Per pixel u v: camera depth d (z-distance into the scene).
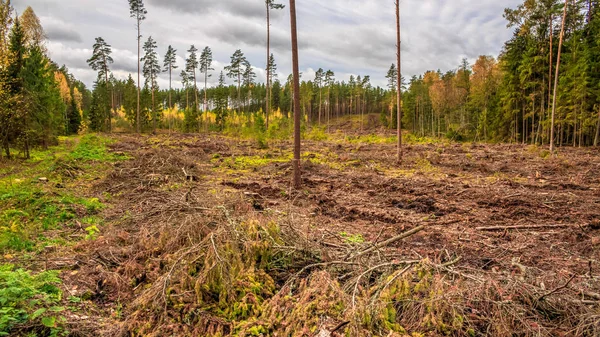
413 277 3.74
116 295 3.84
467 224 7.30
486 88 44.31
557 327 3.17
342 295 3.23
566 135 34.22
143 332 3.13
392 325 3.07
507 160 18.11
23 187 8.57
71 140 30.89
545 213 7.94
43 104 20.38
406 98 67.38
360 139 35.78
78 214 6.95
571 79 29.61
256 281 3.89
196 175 12.44
